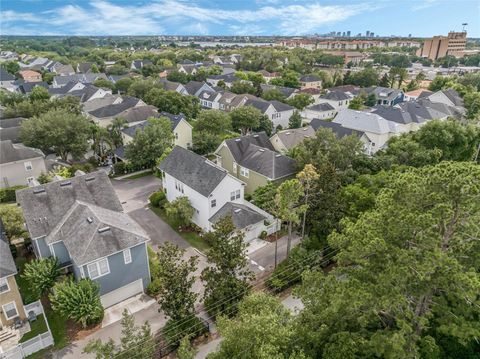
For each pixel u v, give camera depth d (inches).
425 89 4451.3
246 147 1833.2
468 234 612.7
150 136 1989.4
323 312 681.0
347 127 2362.2
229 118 2554.1
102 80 4057.6
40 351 871.1
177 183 1487.5
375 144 2231.8
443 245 633.6
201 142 2250.2
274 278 1064.2
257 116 2620.6
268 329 593.6
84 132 2123.5
